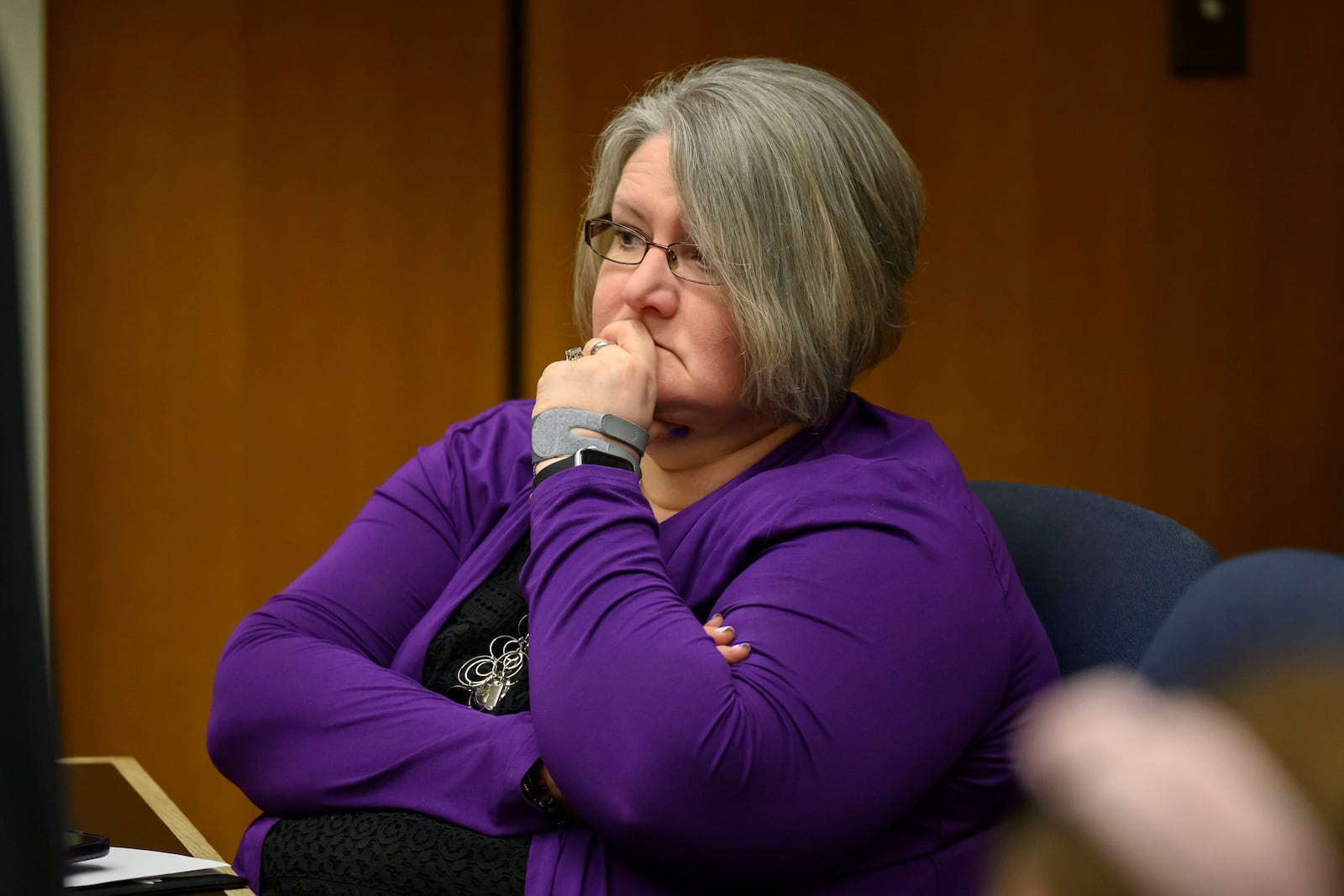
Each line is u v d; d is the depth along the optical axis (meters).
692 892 4.07
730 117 4.82
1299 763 0.98
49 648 1.90
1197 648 1.76
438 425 12.91
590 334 5.72
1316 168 13.20
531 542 4.42
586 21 12.91
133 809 5.00
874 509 4.44
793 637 4.09
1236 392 13.30
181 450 12.42
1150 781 1.00
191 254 12.39
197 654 12.48
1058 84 13.14
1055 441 13.27
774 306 4.73
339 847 4.45
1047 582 5.35
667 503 5.18
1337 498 13.32
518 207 12.95
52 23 12.02
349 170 12.66
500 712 4.76
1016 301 13.20
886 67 13.08
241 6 12.40
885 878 4.33
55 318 12.16
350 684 4.76
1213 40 13.09
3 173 1.72
